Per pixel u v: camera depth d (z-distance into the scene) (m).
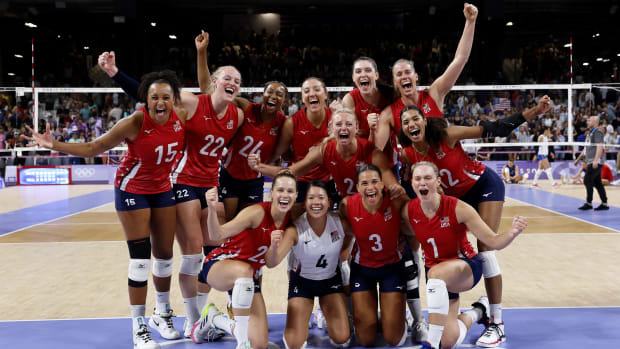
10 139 19.56
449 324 3.93
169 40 24.78
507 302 5.12
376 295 4.25
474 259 4.02
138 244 4.09
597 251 7.41
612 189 16.02
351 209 4.17
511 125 4.18
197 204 4.49
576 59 24.41
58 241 8.62
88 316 4.83
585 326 4.39
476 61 24.22
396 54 24.36
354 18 25.22
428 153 4.24
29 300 5.34
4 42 23.05
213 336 4.31
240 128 4.88
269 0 20.92
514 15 21.89
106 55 4.50
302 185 5.12
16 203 13.95
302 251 4.09
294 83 24.11
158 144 4.00
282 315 4.87
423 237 4.00
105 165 19.45
